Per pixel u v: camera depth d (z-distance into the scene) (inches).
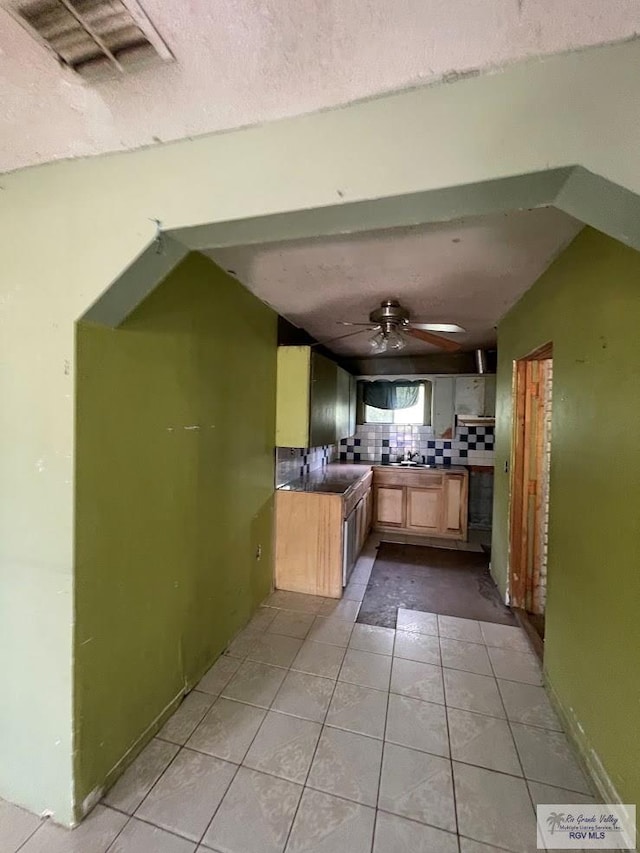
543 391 107.0
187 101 38.9
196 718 71.2
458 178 36.1
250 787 58.2
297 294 98.6
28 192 50.6
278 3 29.0
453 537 173.9
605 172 32.9
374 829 52.6
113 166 47.1
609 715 54.9
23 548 53.1
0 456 53.6
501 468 121.6
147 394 63.7
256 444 106.4
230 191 42.8
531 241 68.5
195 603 79.3
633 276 50.1
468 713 72.8
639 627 48.6
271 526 119.7
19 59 34.4
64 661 51.9
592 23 30.5
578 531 65.6
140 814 54.4
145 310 62.2
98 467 54.4
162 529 68.7
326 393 134.7
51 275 50.1
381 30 31.0
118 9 29.6
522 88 34.3
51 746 53.0
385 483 182.5
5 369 52.6
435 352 179.9
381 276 85.4
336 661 87.7
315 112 39.5
